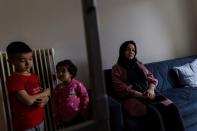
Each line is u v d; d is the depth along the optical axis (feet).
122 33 10.02
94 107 1.84
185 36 11.62
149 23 10.64
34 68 7.73
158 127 7.39
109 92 8.79
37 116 6.11
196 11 11.73
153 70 9.85
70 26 8.91
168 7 11.09
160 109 7.79
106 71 9.00
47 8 8.50
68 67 7.44
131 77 8.57
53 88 8.01
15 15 7.99
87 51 1.81
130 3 10.16
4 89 7.19
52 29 8.61
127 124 7.40
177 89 9.63
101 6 9.53
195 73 10.03
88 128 1.79
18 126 5.98
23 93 5.71
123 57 8.79
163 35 11.02
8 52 5.88
